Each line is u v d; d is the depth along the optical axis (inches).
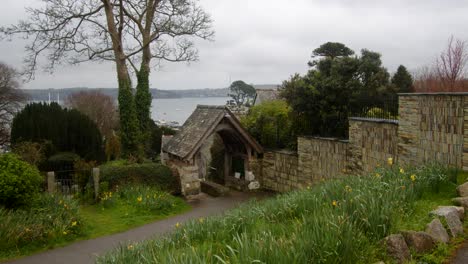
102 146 1203.2
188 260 204.2
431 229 243.4
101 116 2032.5
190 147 798.5
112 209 670.5
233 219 325.7
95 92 2175.2
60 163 936.9
